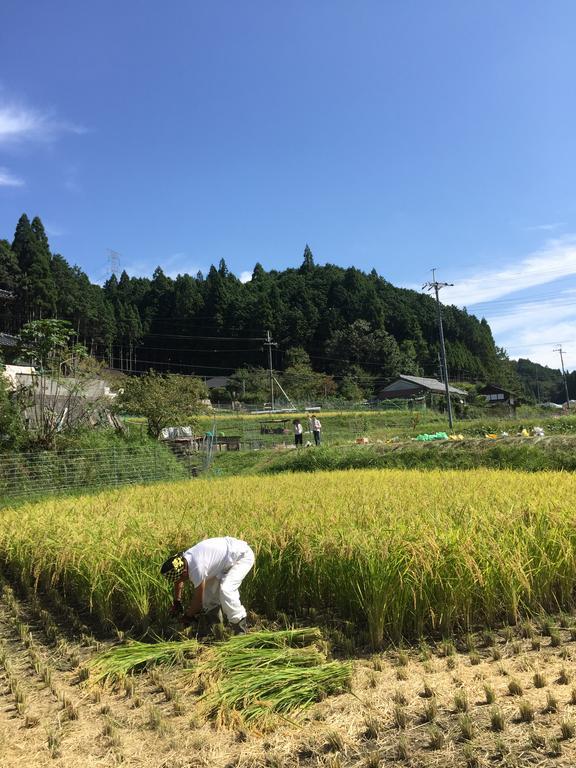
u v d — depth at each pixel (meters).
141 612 5.66
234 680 4.19
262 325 95.25
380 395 72.94
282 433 39.88
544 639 4.85
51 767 3.38
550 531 5.63
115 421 21.58
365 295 101.88
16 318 66.25
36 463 15.12
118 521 7.38
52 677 4.74
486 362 111.94
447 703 3.78
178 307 102.44
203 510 7.88
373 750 3.31
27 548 7.24
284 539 5.86
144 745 3.58
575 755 3.05
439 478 11.29
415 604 4.92
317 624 5.39
